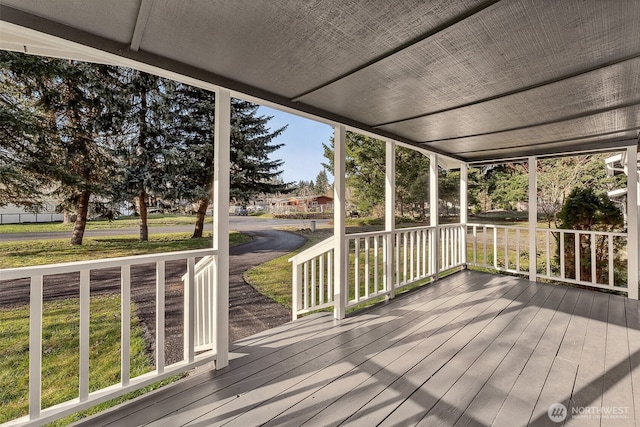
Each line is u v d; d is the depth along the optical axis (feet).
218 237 7.45
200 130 19.74
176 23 5.13
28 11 4.81
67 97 15.60
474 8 4.73
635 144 13.19
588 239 18.69
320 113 9.76
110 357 11.51
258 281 20.18
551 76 7.19
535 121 10.76
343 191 10.89
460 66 6.72
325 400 6.15
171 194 18.70
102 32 5.44
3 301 13.20
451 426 5.36
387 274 12.87
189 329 6.98
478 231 31.94
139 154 17.89
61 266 5.22
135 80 17.60
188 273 6.97
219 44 5.84
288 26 5.23
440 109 9.62
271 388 6.57
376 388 6.55
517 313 11.07
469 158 18.40
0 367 10.42
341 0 4.52
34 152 14.70
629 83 7.50
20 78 14.21
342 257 10.85
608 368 7.27
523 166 29.94
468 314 11.02
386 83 7.67
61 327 12.45
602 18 4.96
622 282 18.19
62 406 5.24
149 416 5.66
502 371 7.18
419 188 31.63
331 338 9.12
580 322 10.19
